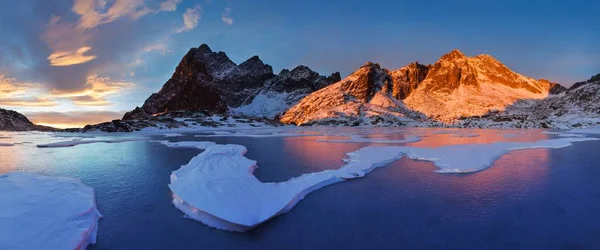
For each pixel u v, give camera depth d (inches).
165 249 378.0
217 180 633.6
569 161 1013.8
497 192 626.8
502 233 422.3
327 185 686.5
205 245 388.2
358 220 471.5
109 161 1047.0
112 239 407.5
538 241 397.1
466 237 409.4
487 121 5329.7
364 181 724.7
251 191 574.2
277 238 408.2
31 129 4512.8
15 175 719.7
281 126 5344.5
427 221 467.5
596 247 378.9
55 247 359.3
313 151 1321.4
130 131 3061.0
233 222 439.5
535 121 4758.9
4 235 376.5
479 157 1026.1
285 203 522.6
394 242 393.1
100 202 565.3
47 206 486.6
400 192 626.2
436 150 1203.9
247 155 1186.0
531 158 1082.7
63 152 1306.6
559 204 546.9
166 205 548.1
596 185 682.8
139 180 745.6
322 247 380.2
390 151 1181.1
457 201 566.6
